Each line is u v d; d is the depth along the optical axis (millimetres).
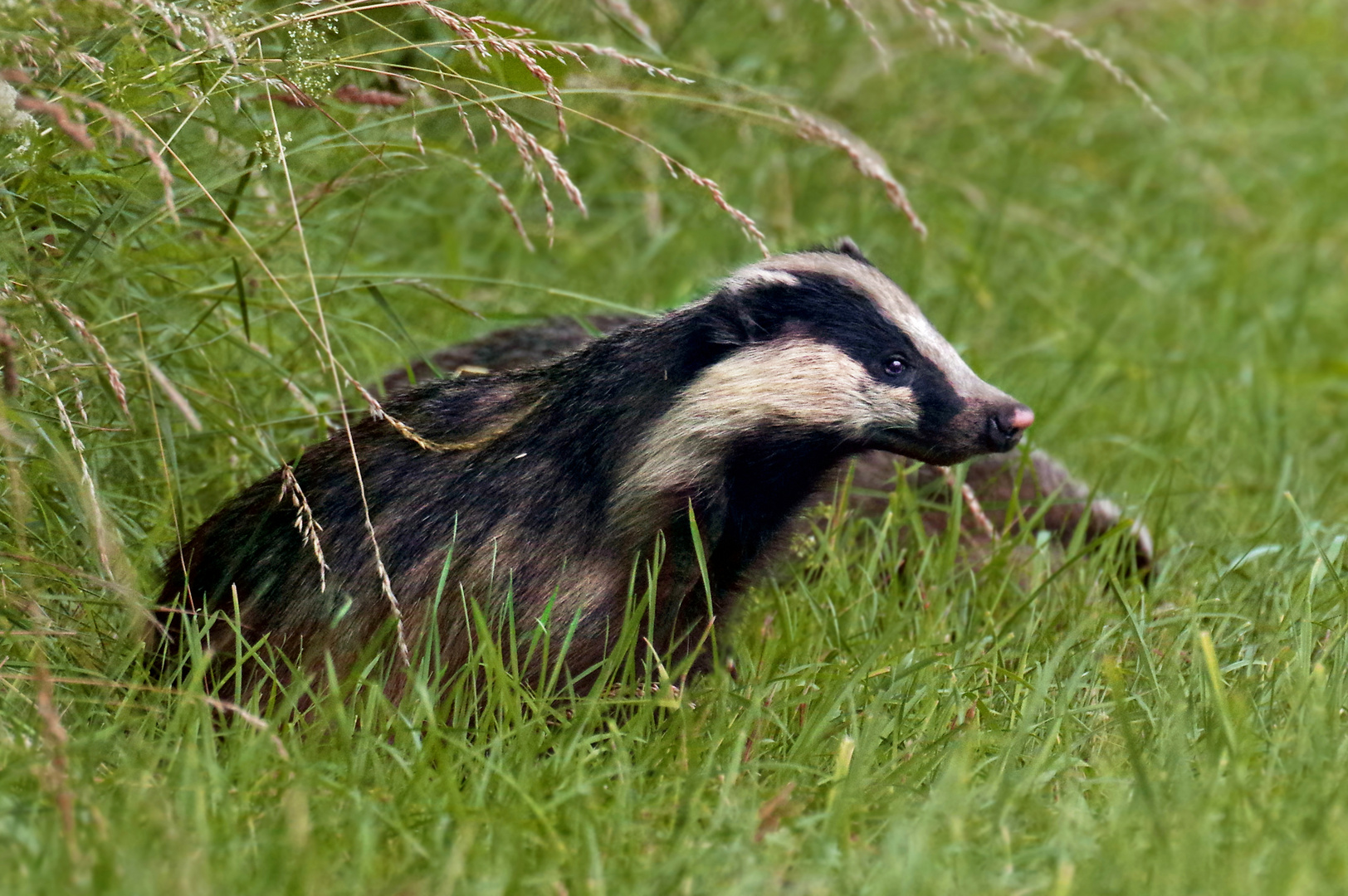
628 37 16141
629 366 10516
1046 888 7633
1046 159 23031
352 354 14906
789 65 20562
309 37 11094
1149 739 9727
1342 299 22156
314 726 9328
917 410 10648
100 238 11031
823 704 9898
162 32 10945
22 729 8992
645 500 10227
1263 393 18812
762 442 10539
